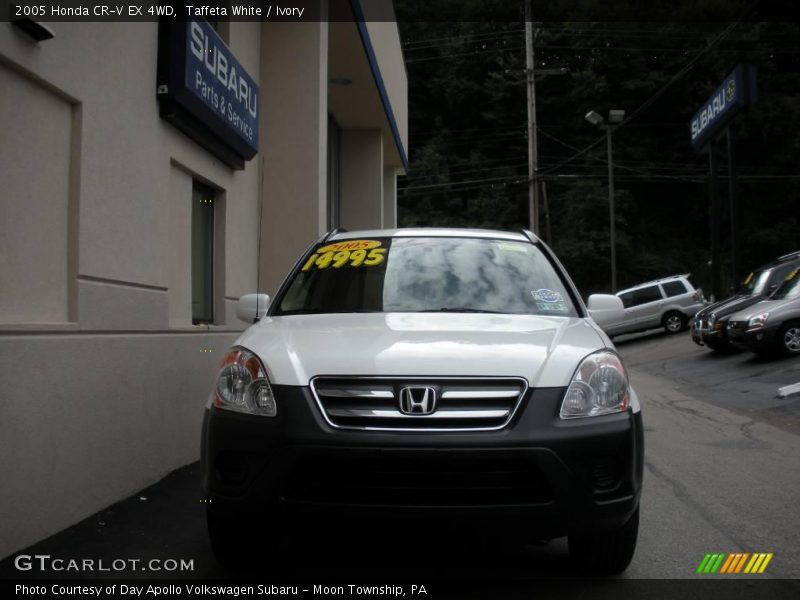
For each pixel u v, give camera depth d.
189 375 6.65
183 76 6.02
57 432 4.48
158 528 4.64
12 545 4.04
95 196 5.00
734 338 15.08
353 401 3.35
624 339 26.23
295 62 9.98
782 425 9.23
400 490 3.22
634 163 50.41
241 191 8.40
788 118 47.03
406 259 4.85
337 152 17.41
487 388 3.37
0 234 4.05
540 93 54.50
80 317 4.79
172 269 6.59
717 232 24.58
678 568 4.07
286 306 4.67
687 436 8.46
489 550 4.32
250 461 3.36
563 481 3.25
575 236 46.66
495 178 53.28
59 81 4.53
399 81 20.45
